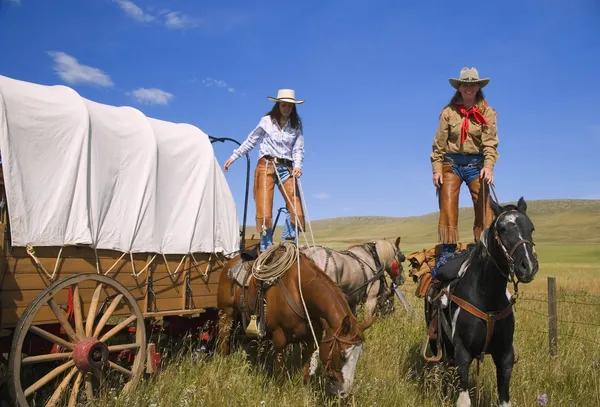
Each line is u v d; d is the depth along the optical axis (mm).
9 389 4902
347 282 8891
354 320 5352
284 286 6367
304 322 6207
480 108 6941
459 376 5961
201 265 7531
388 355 7895
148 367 6148
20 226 5211
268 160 8461
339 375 5219
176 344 7730
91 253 5930
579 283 22781
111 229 6199
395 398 6184
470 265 5809
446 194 7035
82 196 5793
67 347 5422
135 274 6461
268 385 6418
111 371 6125
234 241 8203
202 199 7590
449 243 6980
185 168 7484
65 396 5449
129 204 6488
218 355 7352
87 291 5785
